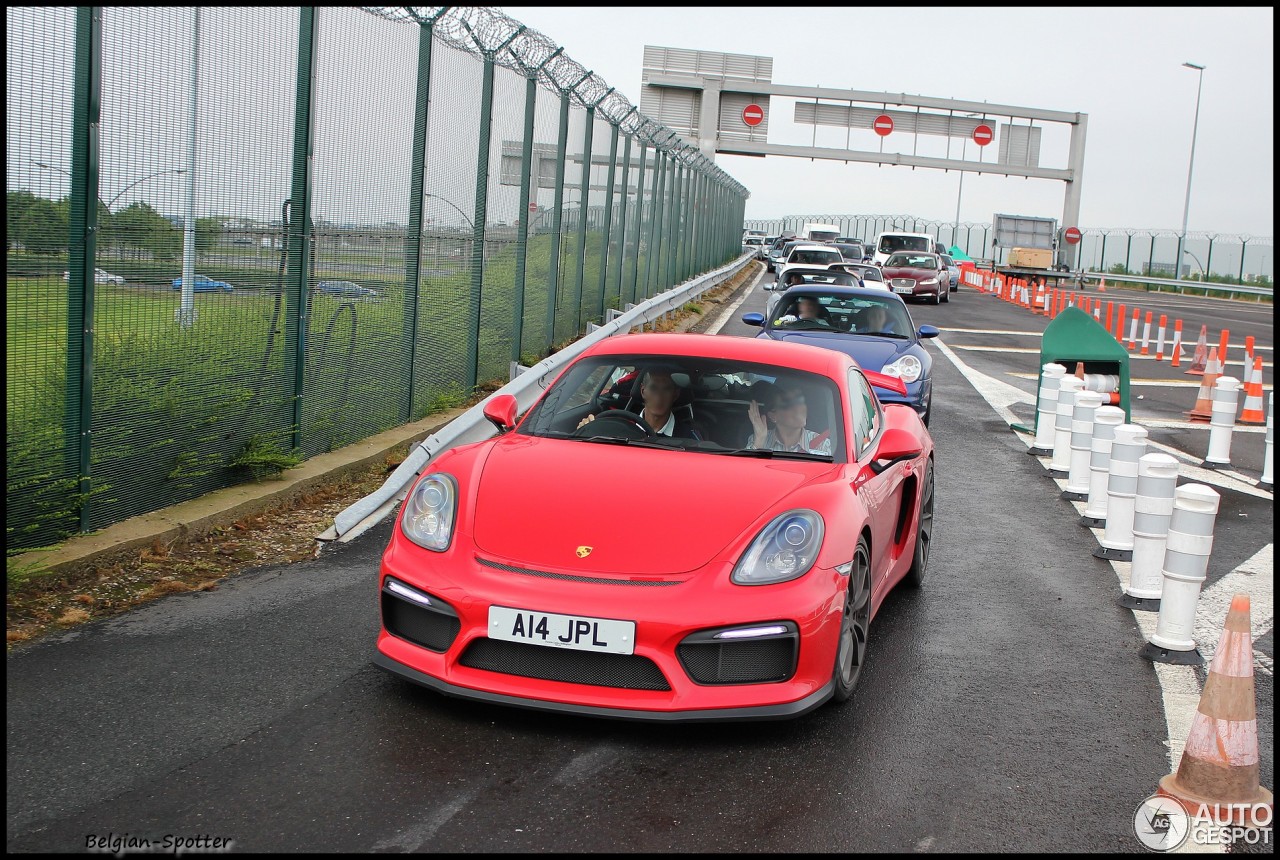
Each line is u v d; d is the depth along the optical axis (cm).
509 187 1179
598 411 534
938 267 3731
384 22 841
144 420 618
